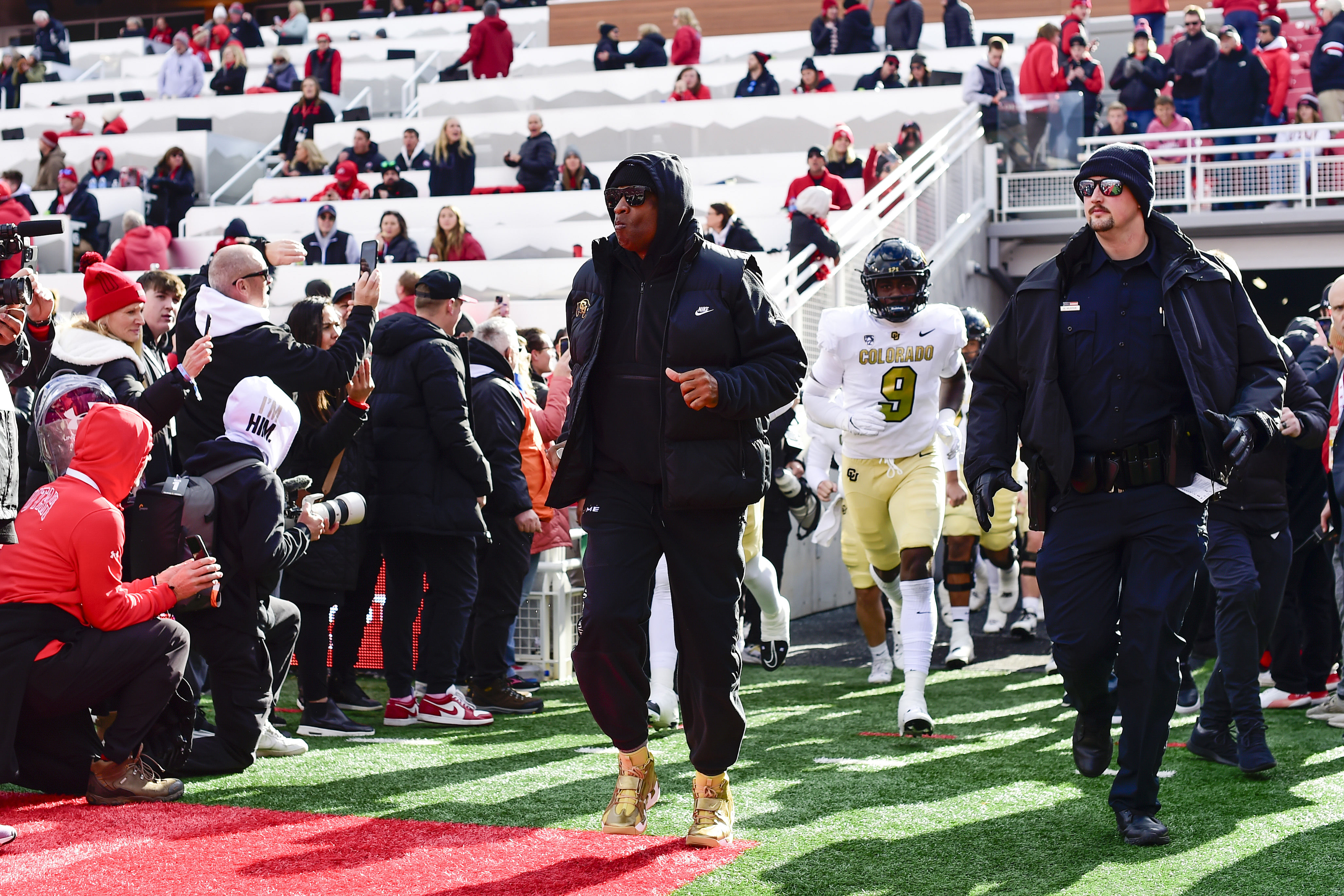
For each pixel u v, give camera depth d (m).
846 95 14.79
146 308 4.99
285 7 24.58
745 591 7.11
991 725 5.32
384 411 5.36
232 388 4.88
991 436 3.70
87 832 3.61
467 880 3.16
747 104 15.15
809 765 4.55
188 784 4.25
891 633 8.14
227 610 4.36
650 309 3.39
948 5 16.42
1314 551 5.71
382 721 5.62
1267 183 12.16
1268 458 4.56
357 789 4.17
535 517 5.70
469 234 12.46
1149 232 3.56
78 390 4.20
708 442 3.35
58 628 3.86
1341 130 11.85
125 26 25.03
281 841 3.52
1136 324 3.51
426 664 5.50
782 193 13.27
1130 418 3.49
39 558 3.83
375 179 15.01
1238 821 3.75
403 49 19.11
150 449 4.03
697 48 17.03
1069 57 13.11
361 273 5.02
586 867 3.27
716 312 3.34
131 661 3.91
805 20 19.67
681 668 3.49
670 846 3.48
